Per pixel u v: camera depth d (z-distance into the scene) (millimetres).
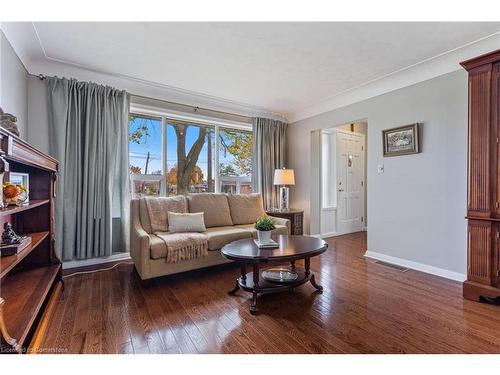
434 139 2791
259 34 2223
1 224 1842
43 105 2775
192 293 2342
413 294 2279
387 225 3262
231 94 3717
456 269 2631
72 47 2439
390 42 2359
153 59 2672
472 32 2209
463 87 2564
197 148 4035
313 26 2109
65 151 2811
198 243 2717
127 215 3209
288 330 1729
